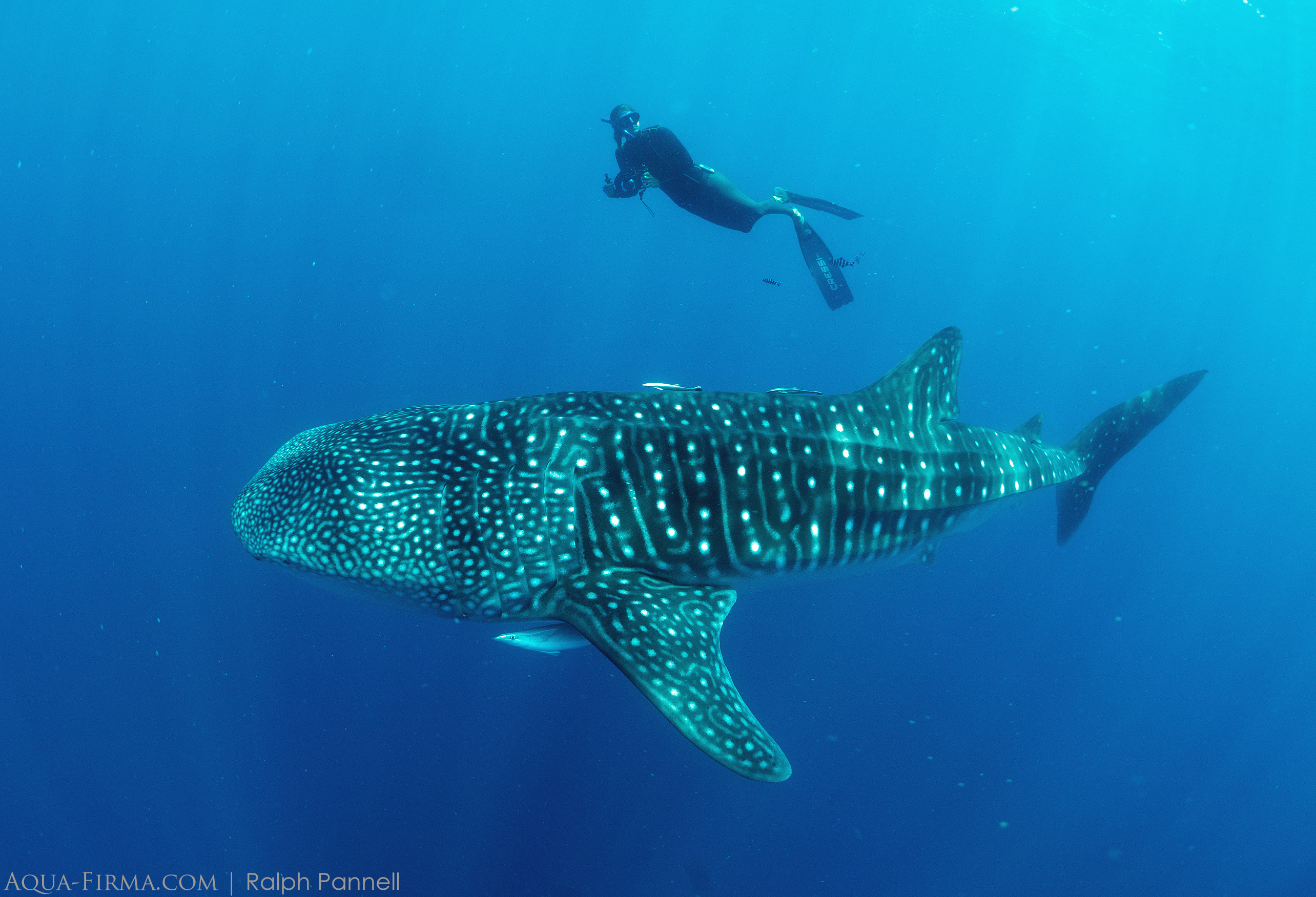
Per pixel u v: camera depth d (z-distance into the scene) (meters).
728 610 3.56
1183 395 6.70
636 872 14.68
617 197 6.85
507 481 3.54
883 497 4.26
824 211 6.77
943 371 4.83
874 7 40.06
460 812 15.00
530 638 3.58
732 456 3.78
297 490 3.71
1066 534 6.59
